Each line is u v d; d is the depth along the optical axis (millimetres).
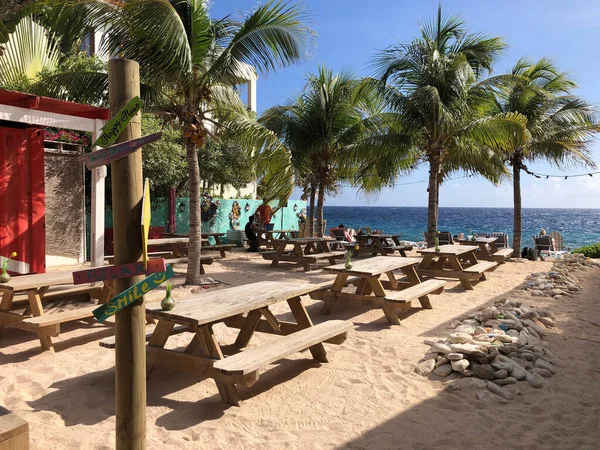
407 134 13180
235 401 3684
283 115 14633
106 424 3295
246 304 4105
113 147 2074
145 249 2043
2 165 8125
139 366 2199
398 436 3270
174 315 3662
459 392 4039
